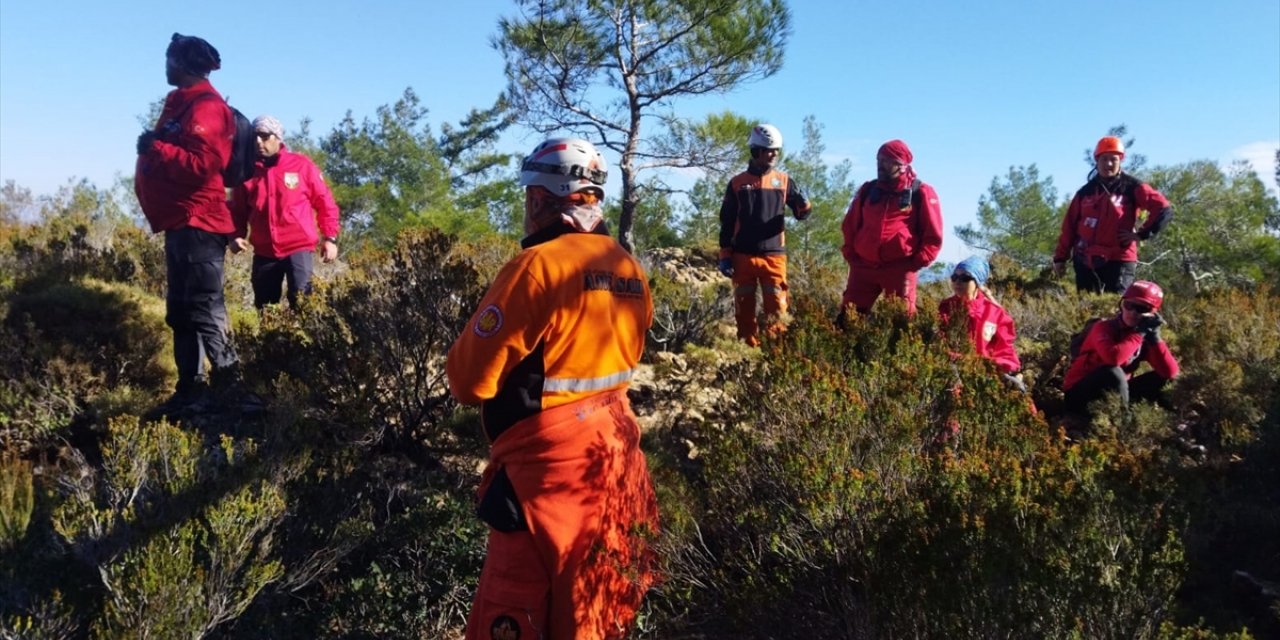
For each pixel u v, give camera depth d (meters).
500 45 17.64
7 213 13.63
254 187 6.24
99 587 3.27
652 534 2.96
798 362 3.63
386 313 4.72
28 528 3.42
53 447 4.77
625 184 18.19
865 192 6.32
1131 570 2.68
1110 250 8.39
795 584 3.19
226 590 3.40
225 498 3.47
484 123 26.12
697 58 17.03
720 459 3.50
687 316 7.32
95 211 14.29
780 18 16.66
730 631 3.37
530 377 2.70
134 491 3.56
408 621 3.84
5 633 2.96
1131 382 5.93
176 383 5.51
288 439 4.02
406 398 4.79
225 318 5.20
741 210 7.05
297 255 6.36
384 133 33.56
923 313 4.96
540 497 2.67
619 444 2.82
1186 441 5.05
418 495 4.34
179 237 4.95
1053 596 2.65
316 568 3.83
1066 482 2.88
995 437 3.57
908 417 3.49
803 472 3.20
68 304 5.53
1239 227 24.78
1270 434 4.43
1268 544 3.85
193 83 4.94
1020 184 31.22
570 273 2.68
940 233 6.14
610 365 2.80
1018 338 7.64
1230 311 6.99
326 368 4.62
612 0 17.02
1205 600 3.60
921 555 2.85
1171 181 25.80
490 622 2.71
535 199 2.86
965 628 2.73
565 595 2.68
